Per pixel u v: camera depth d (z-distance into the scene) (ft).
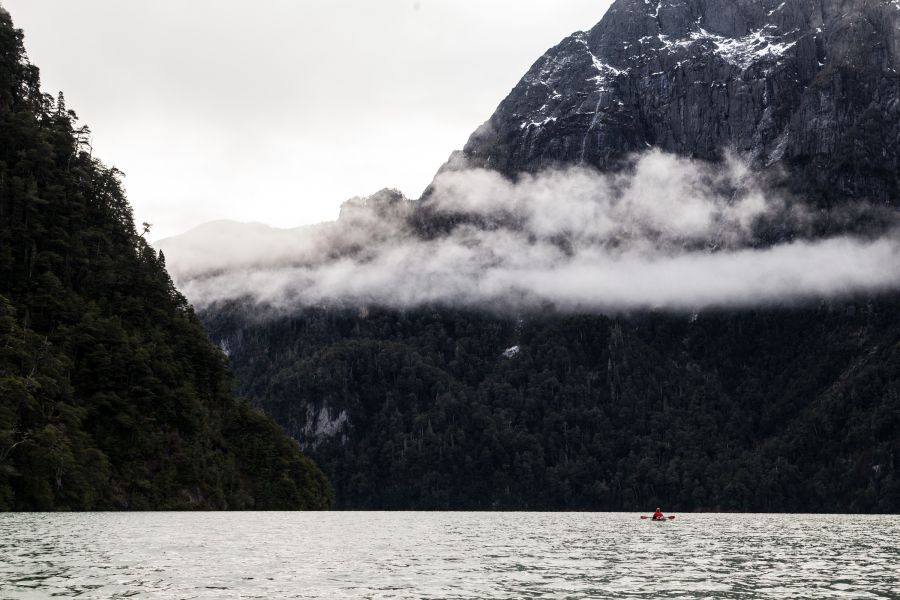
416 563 239.30
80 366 527.40
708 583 202.39
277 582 191.93
